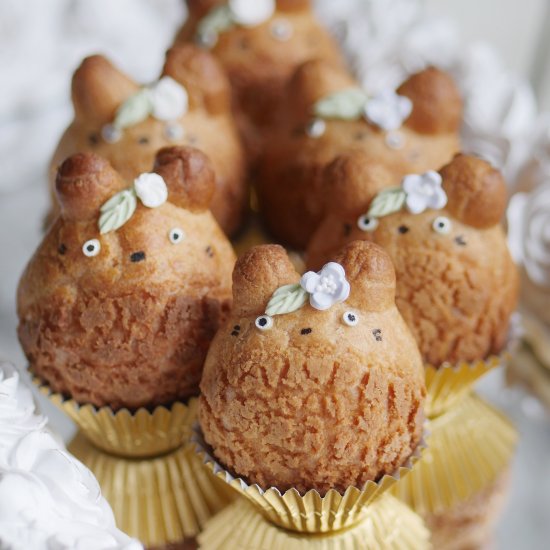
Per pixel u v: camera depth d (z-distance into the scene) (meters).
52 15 0.72
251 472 0.49
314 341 0.48
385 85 0.70
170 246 0.51
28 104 0.70
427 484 0.55
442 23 0.73
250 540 0.51
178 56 0.59
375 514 0.52
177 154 0.51
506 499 0.55
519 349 0.61
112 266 0.50
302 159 0.59
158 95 0.57
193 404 0.52
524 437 0.58
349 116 0.58
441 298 0.52
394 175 0.57
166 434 0.53
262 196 0.62
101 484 0.53
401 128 0.58
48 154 0.70
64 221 0.51
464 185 0.52
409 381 0.49
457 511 0.54
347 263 0.49
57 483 0.47
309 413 0.48
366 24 0.72
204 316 0.51
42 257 0.51
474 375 0.54
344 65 0.68
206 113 0.59
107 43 0.74
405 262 0.52
